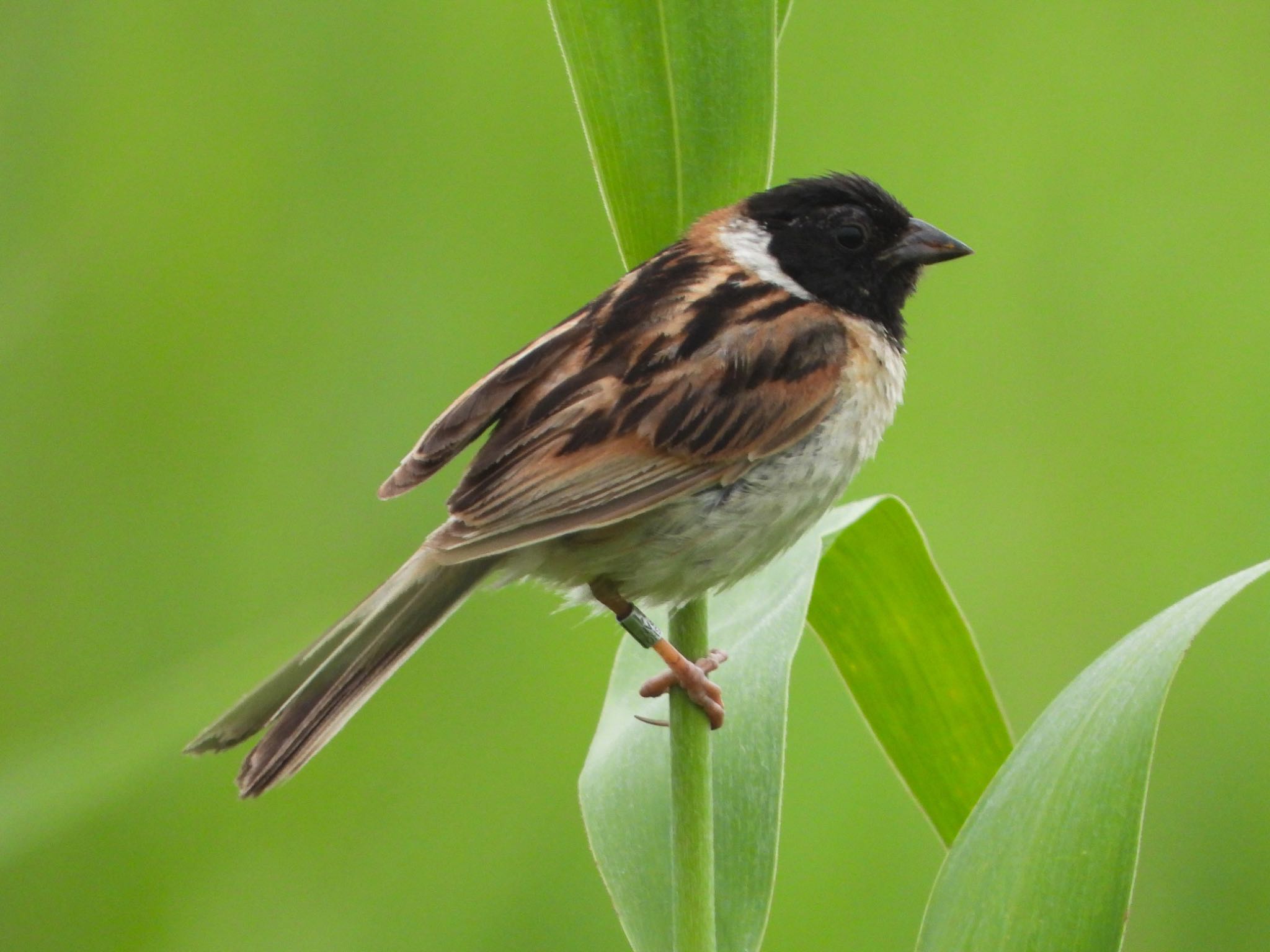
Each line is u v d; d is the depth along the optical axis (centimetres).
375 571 1005
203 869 961
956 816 698
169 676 891
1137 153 1119
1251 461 1080
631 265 565
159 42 1019
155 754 872
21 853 830
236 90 1027
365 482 1019
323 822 981
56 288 1005
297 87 1030
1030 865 498
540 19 1050
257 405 1015
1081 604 1065
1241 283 1105
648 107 553
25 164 1007
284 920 967
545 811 1001
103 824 950
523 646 1020
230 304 1019
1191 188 1112
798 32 1112
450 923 983
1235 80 1124
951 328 1095
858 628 690
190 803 962
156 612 995
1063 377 1098
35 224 1009
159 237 1017
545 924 988
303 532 1010
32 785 841
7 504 993
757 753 584
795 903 995
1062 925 488
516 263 1048
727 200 556
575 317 740
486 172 1045
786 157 1116
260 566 1003
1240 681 1054
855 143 1119
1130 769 489
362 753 991
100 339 1007
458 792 1001
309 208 1030
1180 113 1126
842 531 674
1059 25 1124
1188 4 1138
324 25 1031
